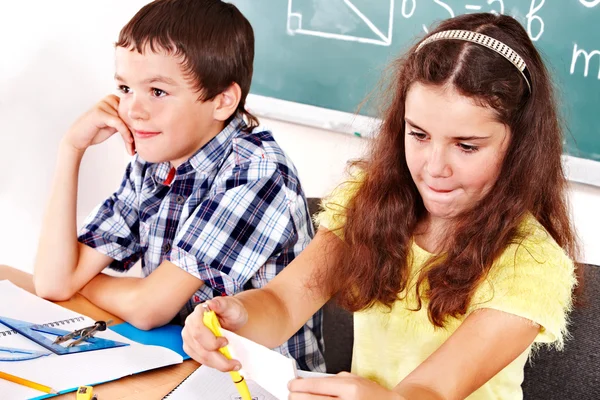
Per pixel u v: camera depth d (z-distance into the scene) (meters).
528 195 0.96
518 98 0.90
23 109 2.35
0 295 1.22
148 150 1.24
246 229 1.24
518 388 1.08
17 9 2.30
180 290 1.21
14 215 2.42
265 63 1.90
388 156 1.09
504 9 1.56
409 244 1.10
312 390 0.78
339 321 1.43
